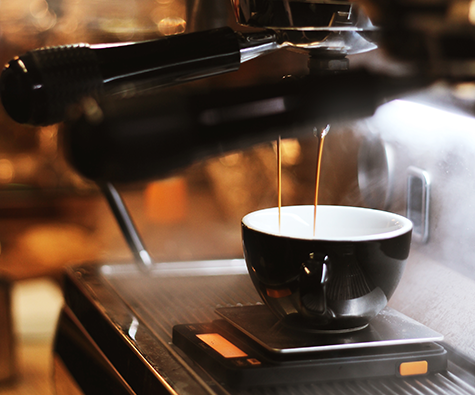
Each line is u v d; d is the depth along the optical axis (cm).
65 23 140
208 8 79
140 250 80
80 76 56
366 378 58
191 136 56
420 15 55
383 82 59
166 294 72
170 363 60
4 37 150
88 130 55
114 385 63
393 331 61
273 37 60
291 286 59
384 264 59
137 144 55
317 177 63
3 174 155
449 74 58
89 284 75
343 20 57
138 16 121
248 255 61
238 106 58
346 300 59
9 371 118
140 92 58
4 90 56
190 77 59
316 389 57
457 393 57
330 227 64
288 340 59
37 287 160
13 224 162
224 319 64
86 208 165
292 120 59
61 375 74
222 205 134
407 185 66
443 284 63
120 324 66
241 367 57
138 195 154
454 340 62
